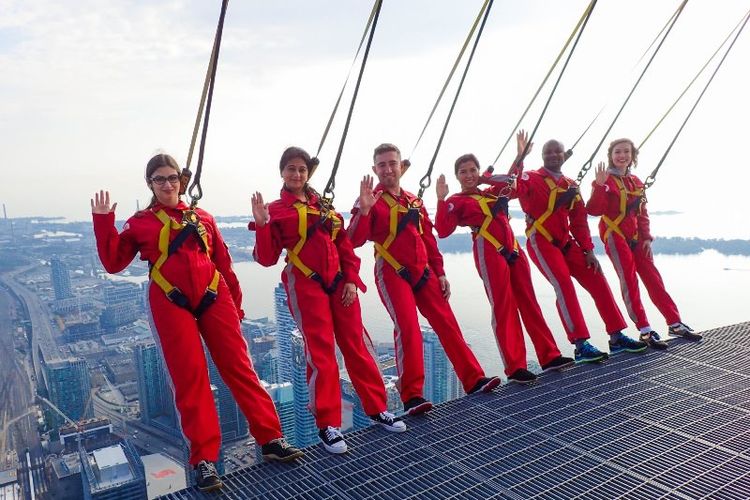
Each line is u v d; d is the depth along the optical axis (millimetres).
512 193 4625
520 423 3668
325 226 3555
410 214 4016
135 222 3045
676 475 2928
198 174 2953
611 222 5309
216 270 3209
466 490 2846
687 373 4504
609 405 3906
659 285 5508
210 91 2766
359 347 3662
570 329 4852
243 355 3225
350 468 3121
